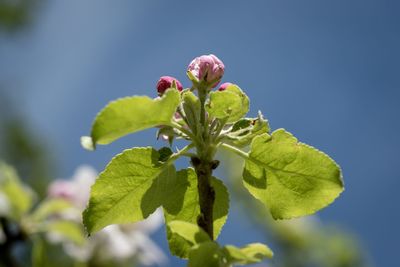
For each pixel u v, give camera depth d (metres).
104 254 0.75
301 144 0.44
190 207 0.45
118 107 0.41
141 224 0.79
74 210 0.76
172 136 0.44
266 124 0.45
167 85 0.45
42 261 0.72
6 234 0.72
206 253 0.40
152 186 0.44
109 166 0.44
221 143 0.44
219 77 0.45
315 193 0.44
